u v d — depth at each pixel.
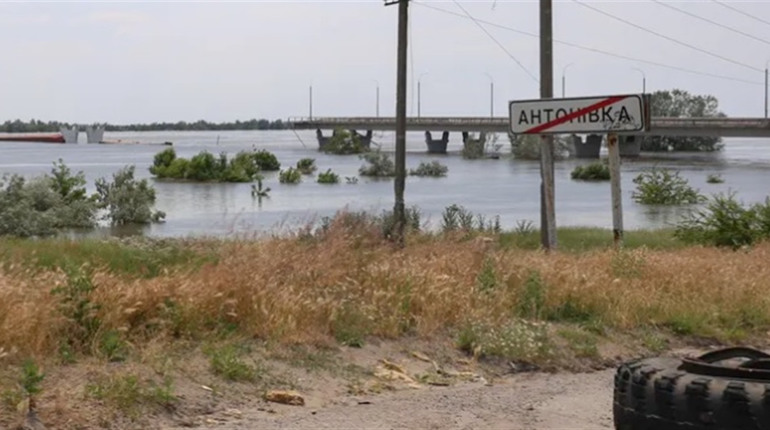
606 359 11.63
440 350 11.08
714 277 15.50
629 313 13.14
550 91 20.70
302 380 9.30
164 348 9.23
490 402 9.17
